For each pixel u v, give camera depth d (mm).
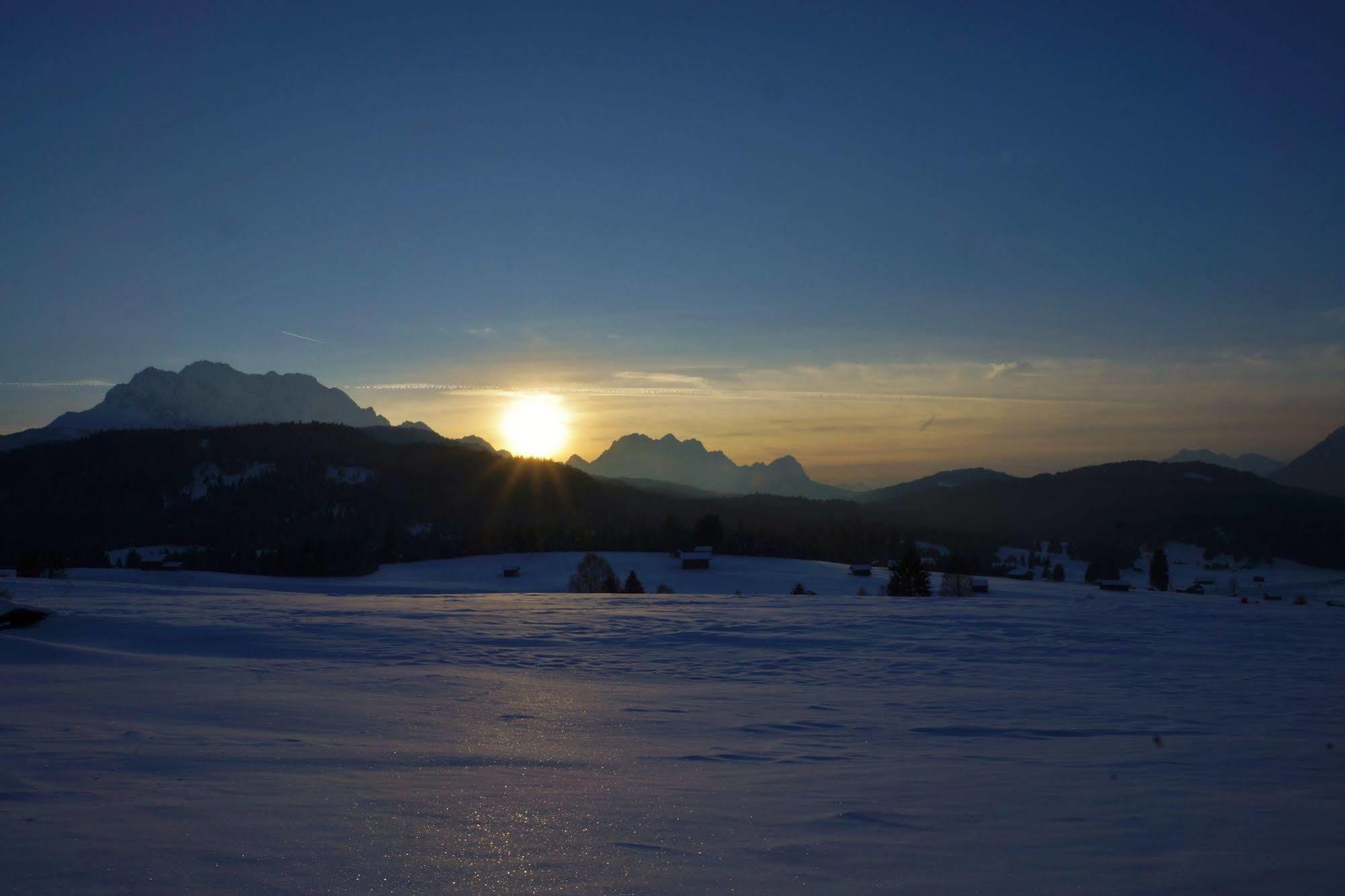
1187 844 4473
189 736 7320
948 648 17562
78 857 3766
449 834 4430
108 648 16531
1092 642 18562
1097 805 5461
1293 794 5863
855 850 4305
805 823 4883
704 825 4777
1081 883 3785
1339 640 18891
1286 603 31500
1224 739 8570
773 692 12102
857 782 6215
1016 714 10141
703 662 15688
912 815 5113
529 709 10102
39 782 5254
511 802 5230
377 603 29203
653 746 7840
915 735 8688
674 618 23609
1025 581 82562
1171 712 10430
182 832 4242
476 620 22703
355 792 5398
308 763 6402
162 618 21172
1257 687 12750
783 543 109438
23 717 8000
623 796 5547
